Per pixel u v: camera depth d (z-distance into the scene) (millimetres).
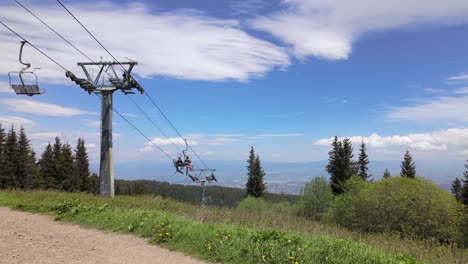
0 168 65188
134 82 21359
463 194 61594
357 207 35438
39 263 7156
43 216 13156
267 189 85562
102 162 21156
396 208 32312
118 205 15570
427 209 31344
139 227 10742
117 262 7699
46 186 71438
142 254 8445
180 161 33625
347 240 8992
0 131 67188
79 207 13289
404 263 7500
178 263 7832
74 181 75625
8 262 7035
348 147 67938
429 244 13352
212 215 13633
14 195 17875
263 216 13641
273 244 8039
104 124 21344
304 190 57781
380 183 34844
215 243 8680
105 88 21375
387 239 12484
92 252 8383
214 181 40094
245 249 8141
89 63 21094
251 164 85938
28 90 13805
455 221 30516
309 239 8828
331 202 50031
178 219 11086
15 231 10117
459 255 11438
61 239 9531
